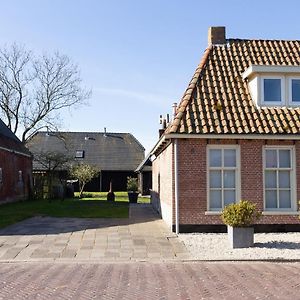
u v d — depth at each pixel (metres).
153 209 25.55
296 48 19.12
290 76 16.50
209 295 8.12
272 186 15.71
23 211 23.92
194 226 15.24
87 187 53.09
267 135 15.22
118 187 53.94
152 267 10.66
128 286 8.80
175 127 15.15
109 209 25.45
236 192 15.48
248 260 11.39
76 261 11.32
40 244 13.41
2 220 19.16
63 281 9.23
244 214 12.73
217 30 19.05
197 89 16.64
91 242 13.72
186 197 15.27
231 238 12.90
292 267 10.66
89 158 54.88
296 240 13.93
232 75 17.48
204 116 15.63
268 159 15.70
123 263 11.12
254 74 16.47
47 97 46.38
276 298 7.92
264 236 14.71
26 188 37.38
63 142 56.03
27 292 8.38
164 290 8.48
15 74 50.38
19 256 11.82
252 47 18.97
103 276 9.68
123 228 16.62
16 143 36.56
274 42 19.45
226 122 15.48
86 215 21.66
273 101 16.47
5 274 9.92
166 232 15.50
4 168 30.88
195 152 15.32
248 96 16.70
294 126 15.61
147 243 13.52
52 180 38.09
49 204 30.09
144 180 45.59
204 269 10.44
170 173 16.08
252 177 15.48
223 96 16.53
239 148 15.48
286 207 15.71
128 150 56.41
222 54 18.42
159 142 17.88
